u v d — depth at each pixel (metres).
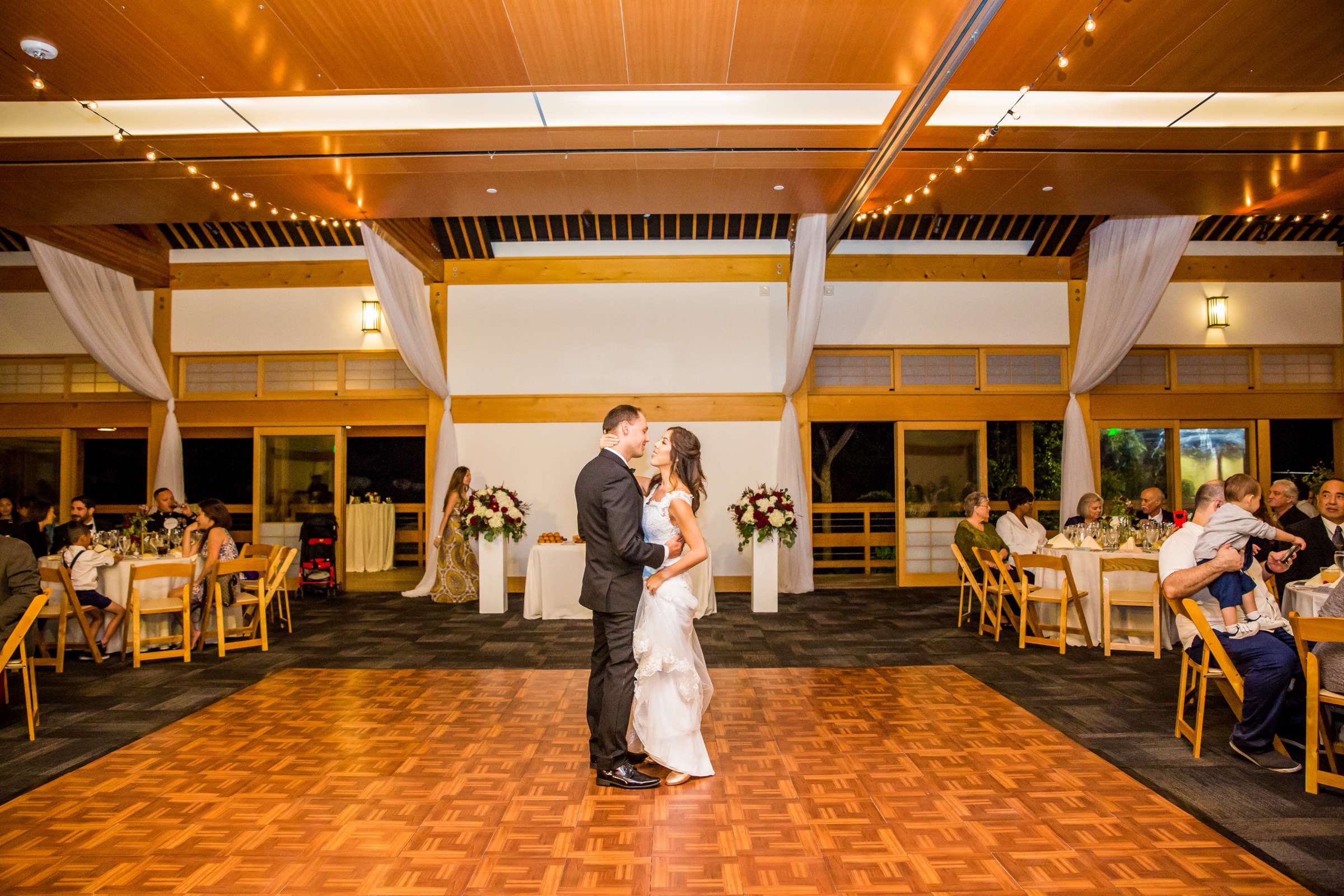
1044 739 3.79
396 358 9.09
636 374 8.88
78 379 9.12
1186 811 2.96
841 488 10.19
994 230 9.07
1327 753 3.20
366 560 9.77
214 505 6.04
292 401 8.99
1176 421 9.21
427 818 2.94
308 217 7.00
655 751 3.27
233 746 3.75
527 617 7.18
